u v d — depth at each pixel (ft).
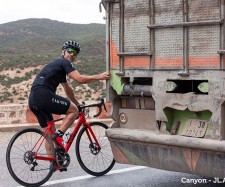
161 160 17.51
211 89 15.76
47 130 20.25
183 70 16.44
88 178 21.72
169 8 16.75
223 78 15.43
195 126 16.65
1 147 30.48
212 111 15.80
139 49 17.74
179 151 16.83
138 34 17.76
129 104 19.04
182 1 16.34
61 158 20.29
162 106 17.17
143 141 17.81
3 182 21.12
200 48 15.98
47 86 19.80
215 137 15.85
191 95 16.34
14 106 42.57
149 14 17.37
